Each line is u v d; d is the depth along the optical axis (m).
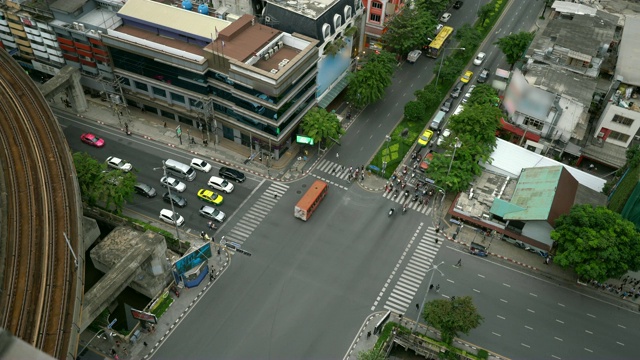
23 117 89.44
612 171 111.00
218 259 89.75
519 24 157.75
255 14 118.31
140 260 77.62
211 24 105.44
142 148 109.81
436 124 118.62
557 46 117.94
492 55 145.25
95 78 115.06
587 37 121.38
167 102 111.75
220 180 101.69
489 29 155.00
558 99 103.69
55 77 107.19
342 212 99.62
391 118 122.06
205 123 111.62
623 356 79.69
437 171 100.94
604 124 109.88
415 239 95.56
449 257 92.94
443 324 74.00
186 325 80.06
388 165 109.81
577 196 96.19
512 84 111.62
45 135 86.88
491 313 84.38
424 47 143.75
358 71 119.06
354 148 113.62
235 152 110.69
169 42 105.50
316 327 80.88
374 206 101.25
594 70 113.69
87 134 109.56
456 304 75.44
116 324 81.81
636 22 131.75
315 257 91.25
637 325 84.19
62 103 118.81
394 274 89.44
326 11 107.75
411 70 137.88
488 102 115.25
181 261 82.06
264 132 104.19
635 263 81.38
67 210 74.25
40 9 110.31
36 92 95.19
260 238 93.94
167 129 114.75
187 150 110.19
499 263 92.50
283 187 104.00
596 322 84.19
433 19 141.62
